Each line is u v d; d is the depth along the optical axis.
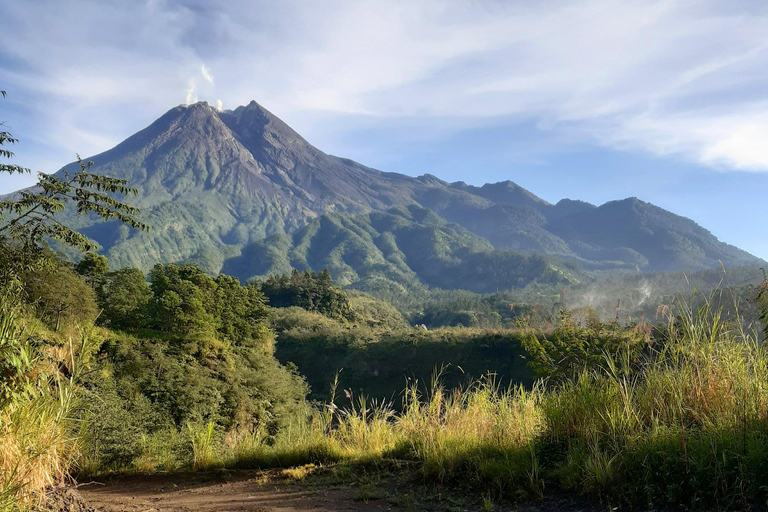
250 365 40.34
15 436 4.22
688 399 4.95
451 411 6.65
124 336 32.16
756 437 4.00
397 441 7.17
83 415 7.11
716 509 3.63
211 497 6.07
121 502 5.88
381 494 5.26
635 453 4.31
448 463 5.63
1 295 4.76
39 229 8.05
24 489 4.07
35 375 4.73
